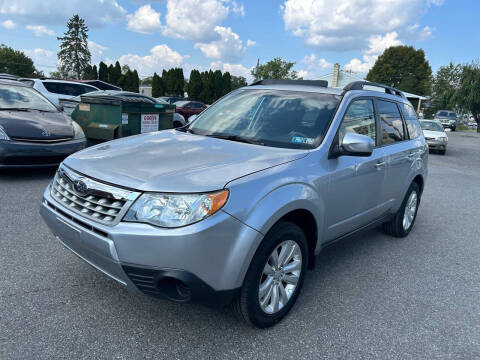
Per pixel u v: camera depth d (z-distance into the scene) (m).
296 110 3.52
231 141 3.27
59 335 2.53
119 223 2.29
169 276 2.24
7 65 83.88
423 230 5.45
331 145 3.20
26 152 5.85
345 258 4.23
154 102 8.77
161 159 2.71
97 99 8.23
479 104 44.34
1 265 3.38
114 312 2.83
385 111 4.22
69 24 73.75
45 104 7.29
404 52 62.94
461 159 15.10
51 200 2.78
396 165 4.23
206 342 2.58
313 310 3.10
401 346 2.72
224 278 2.36
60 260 3.56
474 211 6.72
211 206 2.28
